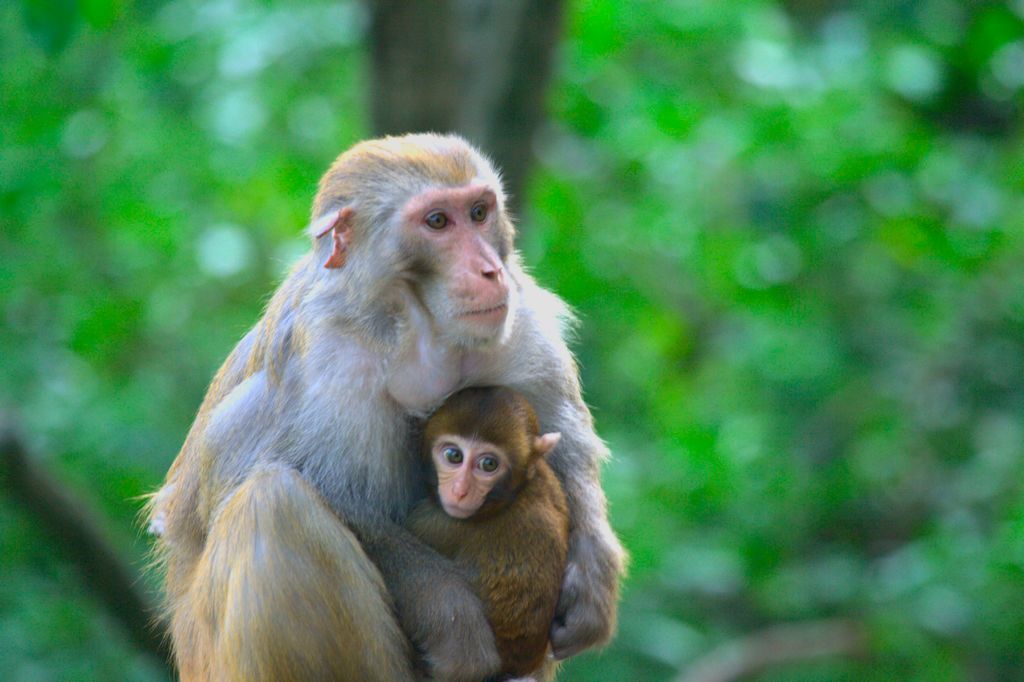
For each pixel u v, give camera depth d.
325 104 15.16
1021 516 14.86
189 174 14.28
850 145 15.88
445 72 10.85
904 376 18.20
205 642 6.44
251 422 6.55
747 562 17.33
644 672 15.09
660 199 16.08
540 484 6.46
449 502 6.26
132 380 13.93
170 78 14.73
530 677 6.37
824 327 17.95
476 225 6.37
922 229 16.44
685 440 16.28
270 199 14.27
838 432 18.31
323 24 14.62
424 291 6.32
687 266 16.75
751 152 15.69
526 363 6.66
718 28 15.16
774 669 16.73
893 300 17.98
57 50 9.45
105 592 11.19
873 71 16.22
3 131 13.02
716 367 18.45
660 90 15.17
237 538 6.21
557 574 6.38
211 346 14.46
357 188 6.38
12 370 12.98
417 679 6.30
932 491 18.31
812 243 16.64
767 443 17.59
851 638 16.34
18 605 11.95
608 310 15.91
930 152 16.75
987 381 18.14
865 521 18.67
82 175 14.23
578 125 15.33
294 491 6.18
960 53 18.27
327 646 6.16
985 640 15.09
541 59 10.98
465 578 6.33
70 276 13.71
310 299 6.45
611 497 14.81
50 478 10.85
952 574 15.17
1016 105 20.11
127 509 12.75
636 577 14.73
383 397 6.37
